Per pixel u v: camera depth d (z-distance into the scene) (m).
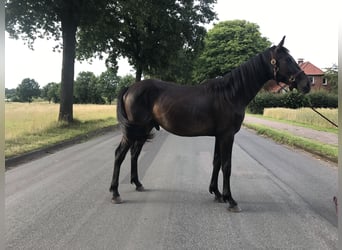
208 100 5.54
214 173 5.92
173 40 30.31
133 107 5.84
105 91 95.44
